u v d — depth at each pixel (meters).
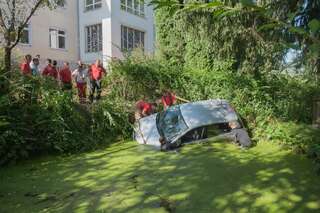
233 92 10.97
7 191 6.08
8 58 8.92
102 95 11.83
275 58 8.91
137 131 9.94
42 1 10.27
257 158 7.55
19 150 8.12
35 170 7.38
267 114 10.15
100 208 5.17
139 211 5.01
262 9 1.24
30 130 8.37
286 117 9.98
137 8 21.50
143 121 10.12
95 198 5.57
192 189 5.78
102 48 19.89
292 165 6.95
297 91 10.10
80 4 20.69
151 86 12.18
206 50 11.62
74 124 9.26
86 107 10.12
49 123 8.69
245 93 10.68
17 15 10.57
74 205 5.34
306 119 9.80
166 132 9.13
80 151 8.88
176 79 12.14
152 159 7.78
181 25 10.50
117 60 12.26
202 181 6.15
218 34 9.98
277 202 5.17
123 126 10.27
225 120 9.20
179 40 13.43
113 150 8.89
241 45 10.20
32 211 5.19
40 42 18.92
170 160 7.61
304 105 9.91
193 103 9.72
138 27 21.52
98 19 20.02
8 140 7.95
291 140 8.34
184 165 7.18
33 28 18.56
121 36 20.33
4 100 7.84
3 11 9.67
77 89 11.34
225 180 6.17
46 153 8.76
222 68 11.24
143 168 7.10
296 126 8.68
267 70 9.80
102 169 7.20
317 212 4.80
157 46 14.10
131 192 5.76
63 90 9.78
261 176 6.34
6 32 9.10
